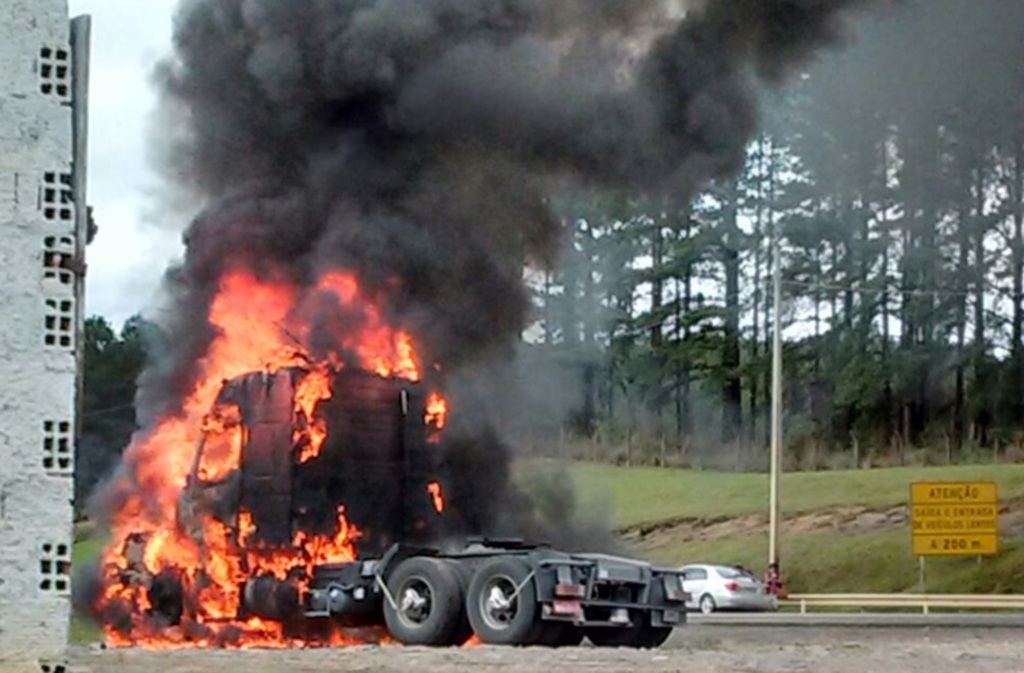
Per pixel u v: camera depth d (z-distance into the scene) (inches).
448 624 932.6
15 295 561.0
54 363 565.3
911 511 1977.1
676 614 972.6
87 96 574.6
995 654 903.7
